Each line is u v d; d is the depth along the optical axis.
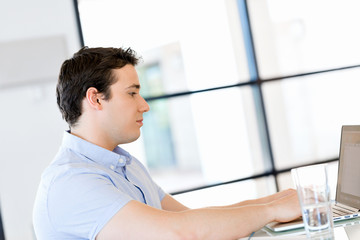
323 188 1.01
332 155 4.54
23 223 3.20
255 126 4.09
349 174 1.45
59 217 1.19
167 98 3.57
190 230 1.11
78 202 1.17
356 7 4.28
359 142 1.41
